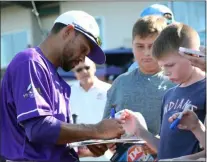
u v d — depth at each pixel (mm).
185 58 2533
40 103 2771
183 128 2459
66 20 3002
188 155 2451
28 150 2863
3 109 2941
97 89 5199
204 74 2652
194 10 9211
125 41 12523
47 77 2875
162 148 2693
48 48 3004
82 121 5172
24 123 2791
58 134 2785
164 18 3545
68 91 3053
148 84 3422
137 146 3195
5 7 13891
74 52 3002
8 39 14352
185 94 2650
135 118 3057
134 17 12383
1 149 2912
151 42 3346
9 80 2898
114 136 2912
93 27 3035
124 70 10227
